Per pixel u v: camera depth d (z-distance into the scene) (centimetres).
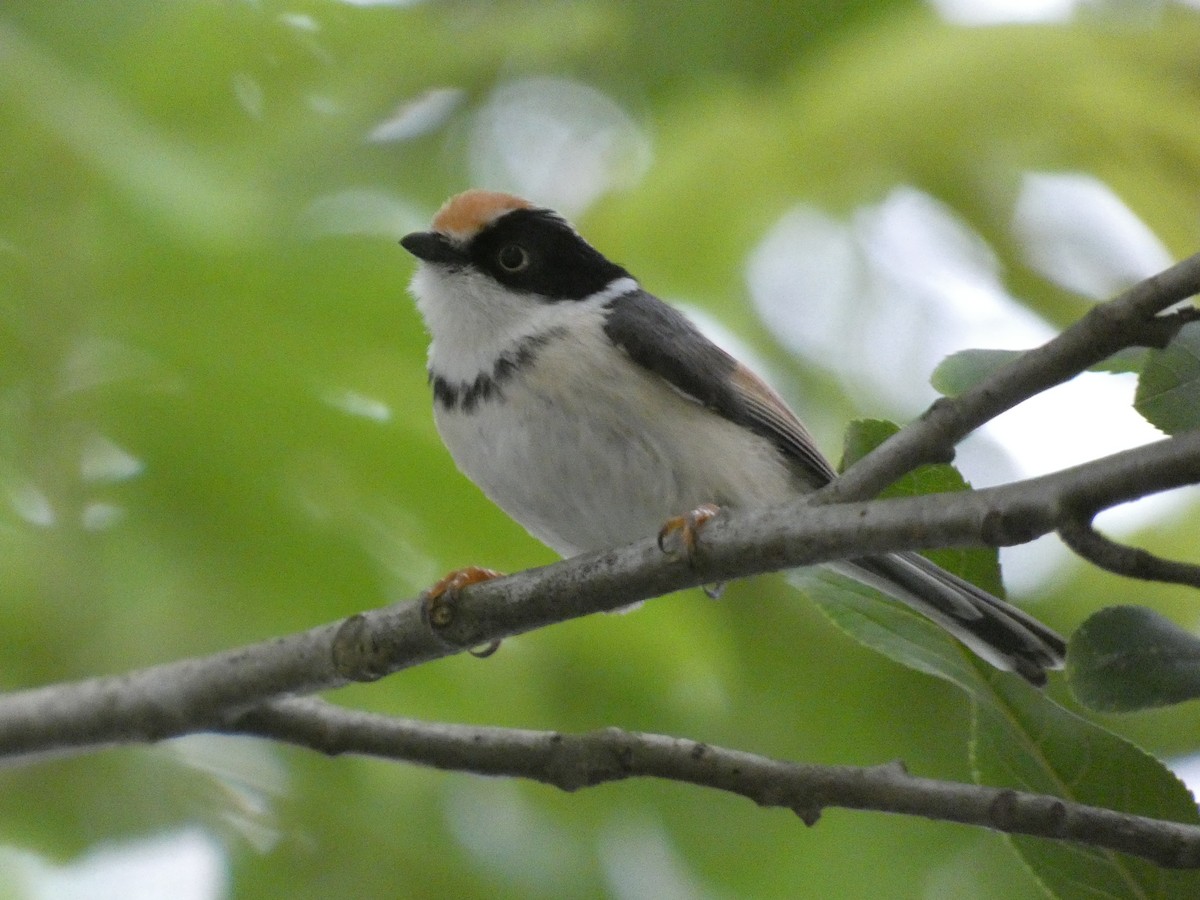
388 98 1073
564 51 1235
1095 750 703
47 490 987
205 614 1018
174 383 984
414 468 1006
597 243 1294
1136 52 1212
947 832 1217
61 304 959
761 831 1205
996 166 1266
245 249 953
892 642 741
